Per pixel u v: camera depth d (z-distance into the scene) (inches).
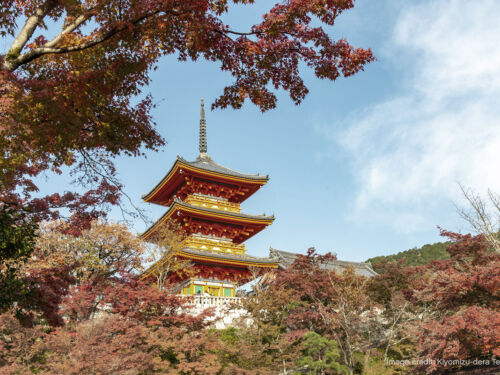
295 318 1133.1
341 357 1108.5
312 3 418.9
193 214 1787.6
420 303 1304.1
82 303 949.2
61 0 394.0
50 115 394.0
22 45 387.9
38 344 887.7
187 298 1176.8
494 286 863.7
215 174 1889.8
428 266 1427.2
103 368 766.5
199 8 408.8
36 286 527.5
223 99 506.6
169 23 424.8
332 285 1233.4
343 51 455.8
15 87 354.6
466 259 1273.4
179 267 1599.4
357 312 1200.2
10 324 869.2
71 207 566.9
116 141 489.4
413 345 1136.8
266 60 467.8
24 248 467.8
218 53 465.1
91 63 443.8
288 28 440.5
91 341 810.2
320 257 1346.0
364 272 2213.3
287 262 1966.0
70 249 1342.3
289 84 495.8
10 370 822.5
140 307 975.0
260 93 502.6
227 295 1755.7
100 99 436.1
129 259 1462.8
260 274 1808.6
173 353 935.0
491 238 1163.3
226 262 1728.6
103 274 1360.7
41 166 506.3
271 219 1905.8
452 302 941.2
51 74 444.8
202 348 953.5
